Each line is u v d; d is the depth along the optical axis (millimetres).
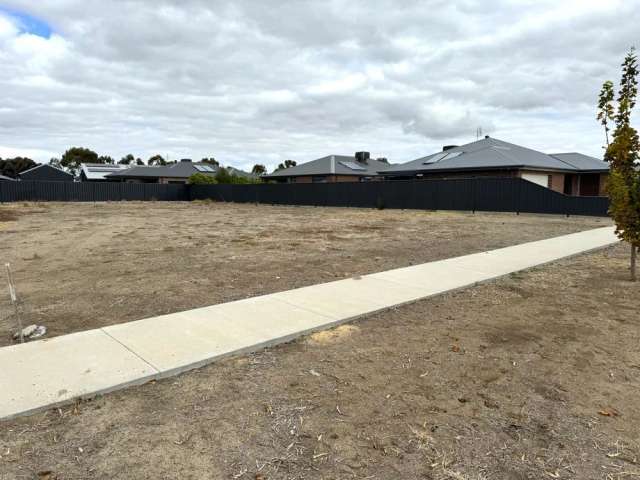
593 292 7109
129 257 10523
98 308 6199
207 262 9781
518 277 8164
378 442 3090
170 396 3678
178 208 34250
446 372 4188
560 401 3676
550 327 5438
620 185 7863
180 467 2783
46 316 5832
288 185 38625
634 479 2725
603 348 4781
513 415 3457
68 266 9406
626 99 7941
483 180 25828
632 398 3729
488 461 2895
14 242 13422
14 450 2928
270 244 12727
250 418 3363
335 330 5293
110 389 3709
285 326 5234
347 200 33625
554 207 23219
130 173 60156
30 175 73000
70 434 3115
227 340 4773
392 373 4156
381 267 9078
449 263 9203
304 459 2891
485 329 5355
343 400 3654
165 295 6875
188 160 68812
